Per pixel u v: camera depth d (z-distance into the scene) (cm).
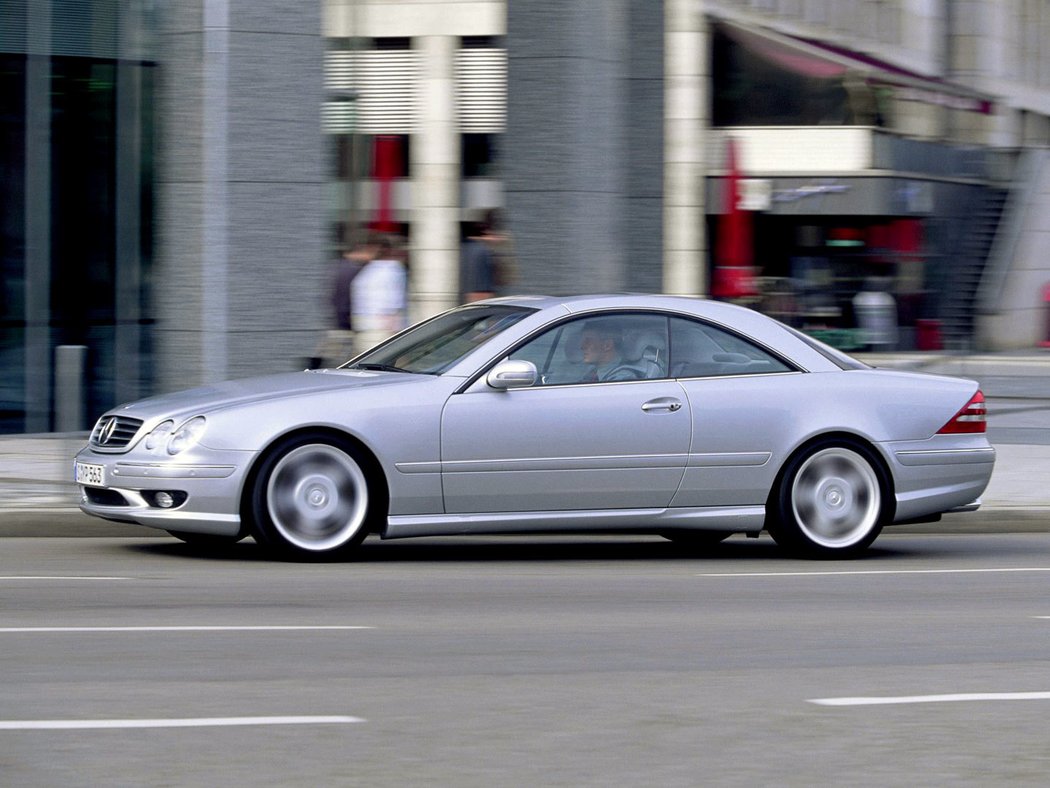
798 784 1372
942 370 5531
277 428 2525
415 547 2877
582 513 2645
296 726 1530
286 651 1888
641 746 1484
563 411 2622
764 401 2712
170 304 4366
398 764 1404
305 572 2506
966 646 2012
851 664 1884
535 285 4709
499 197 4759
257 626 2042
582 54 4691
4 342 4262
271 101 4341
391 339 2900
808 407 2731
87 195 4316
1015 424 4841
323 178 4434
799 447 2736
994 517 3306
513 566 2653
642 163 5119
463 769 1392
